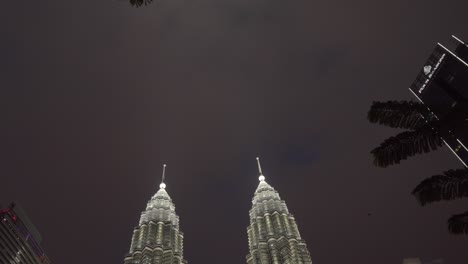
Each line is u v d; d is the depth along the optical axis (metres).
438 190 21.38
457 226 22.80
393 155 21.81
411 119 23.00
